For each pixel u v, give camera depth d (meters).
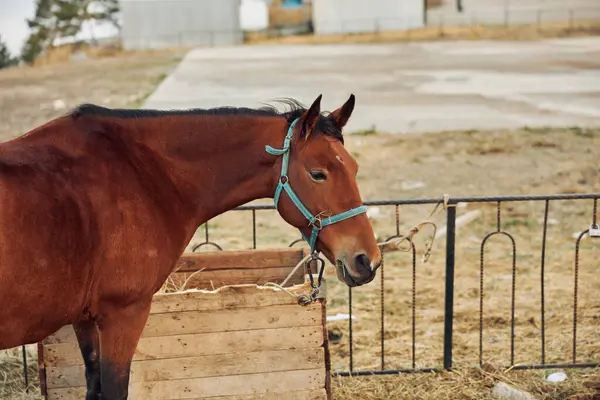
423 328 6.39
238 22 39.22
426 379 5.24
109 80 24.16
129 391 4.24
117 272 3.51
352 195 3.60
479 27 38.16
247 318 4.23
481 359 5.46
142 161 3.63
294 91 19.86
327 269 4.91
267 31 43.00
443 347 5.96
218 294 4.19
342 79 22.14
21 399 4.89
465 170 12.03
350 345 5.30
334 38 37.56
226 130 3.73
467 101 17.94
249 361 4.28
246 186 3.79
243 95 19.31
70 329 4.24
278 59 28.42
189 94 19.70
